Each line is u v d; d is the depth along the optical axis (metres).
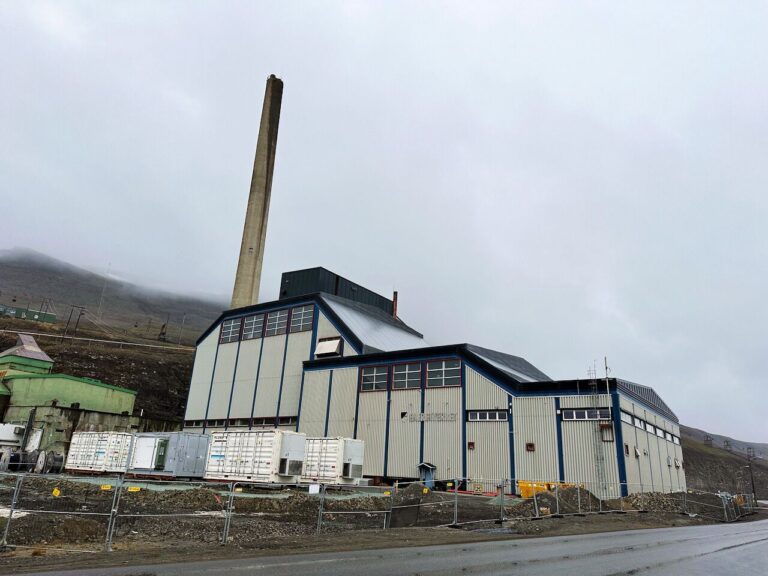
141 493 28.31
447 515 24.36
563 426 36.16
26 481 34.03
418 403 42.34
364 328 53.41
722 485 137.25
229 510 15.28
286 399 52.12
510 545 15.20
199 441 37.41
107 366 94.62
